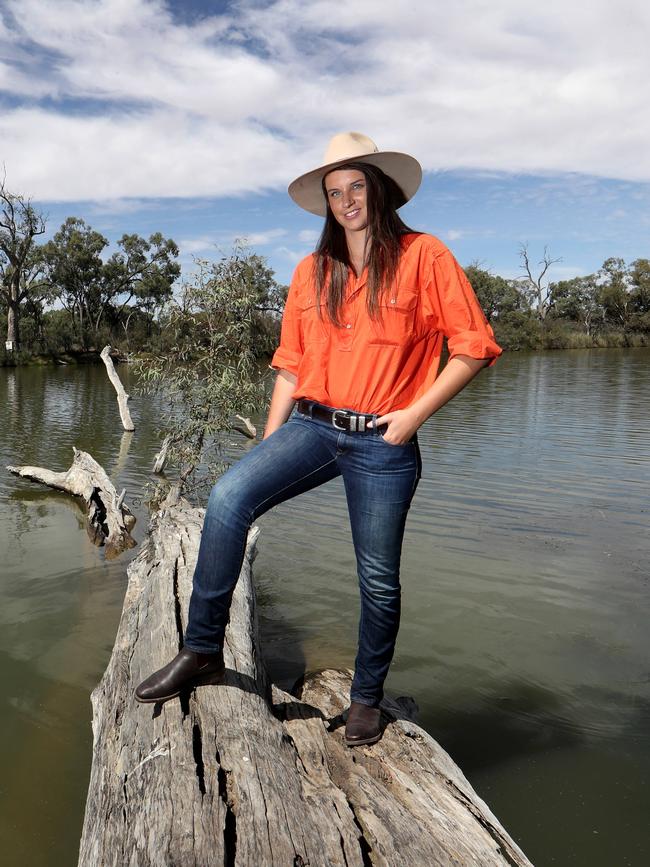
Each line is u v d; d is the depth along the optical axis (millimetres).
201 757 2283
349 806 2211
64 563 6309
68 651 4617
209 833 1927
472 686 4105
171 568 4375
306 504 8070
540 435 13430
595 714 3799
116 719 2801
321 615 5168
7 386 26281
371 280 2275
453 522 7445
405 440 2291
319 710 3047
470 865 2066
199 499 8633
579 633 4809
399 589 2557
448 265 2273
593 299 76688
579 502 8297
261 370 8406
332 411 2365
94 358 46250
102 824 2250
